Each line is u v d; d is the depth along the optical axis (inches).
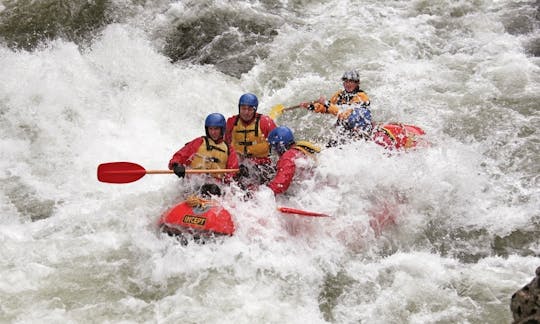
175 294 546.3
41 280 558.9
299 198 650.8
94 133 821.2
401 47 1002.7
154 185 733.3
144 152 800.9
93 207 685.9
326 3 1186.0
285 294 549.3
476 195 677.9
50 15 1085.1
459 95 872.9
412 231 637.9
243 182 691.4
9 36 1039.0
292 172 645.9
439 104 855.7
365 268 584.1
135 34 1063.0
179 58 1029.2
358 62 967.6
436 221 648.4
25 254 593.9
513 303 434.0
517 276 564.1
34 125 821.2
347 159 671.1
